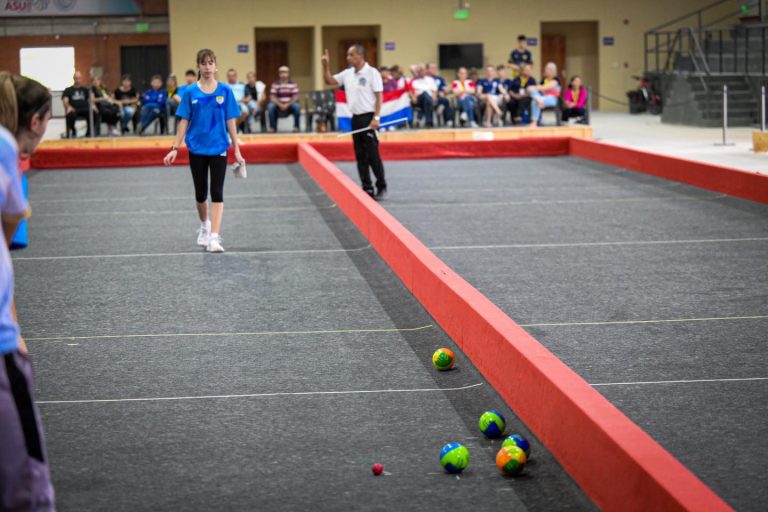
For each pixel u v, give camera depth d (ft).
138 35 101.04
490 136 65.51
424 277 20.31
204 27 97.25
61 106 65.92
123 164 56.49
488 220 32.27
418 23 99.14
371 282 23.15
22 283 23.71
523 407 13.60
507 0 99.66
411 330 18.78
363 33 103.24
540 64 102.17
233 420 13.92
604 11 101.09
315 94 68.08
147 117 65.67
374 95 36.76
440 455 12.02
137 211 36.76
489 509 10.91
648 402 14.26
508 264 24.73
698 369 15.79
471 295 17.30
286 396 14.96
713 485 11.30
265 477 11.87
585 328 18.44
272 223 32.78
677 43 101.14
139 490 11.51
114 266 25.72
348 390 15.21
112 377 16.03
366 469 12.09
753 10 91.76
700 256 25.35
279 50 102.83
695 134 67.92
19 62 99.66
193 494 11.39
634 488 9.93
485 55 100.27
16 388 8.09
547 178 45.27
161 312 20.53
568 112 69.77
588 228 30.25
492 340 15.16
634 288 21.77
